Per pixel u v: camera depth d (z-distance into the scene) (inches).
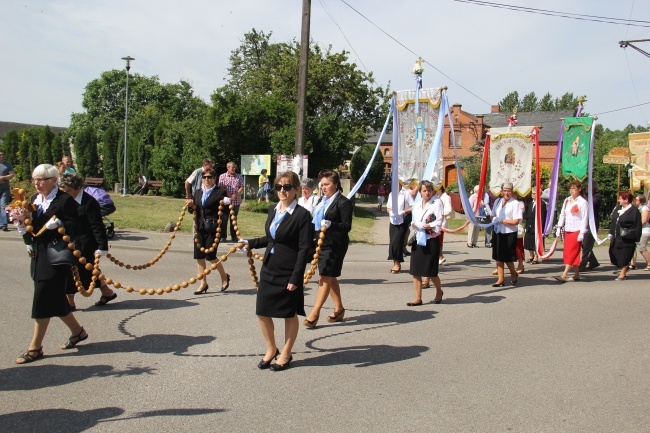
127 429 153.2
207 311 283.7
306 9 547.8
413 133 399.5
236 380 192.9
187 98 2246.6
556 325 280.1
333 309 305.4
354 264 478.9
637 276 451.8
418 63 389.7
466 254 567.8
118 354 215.5
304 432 154.3
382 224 896.3
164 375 195.0
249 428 155.9
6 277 337.7
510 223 376.2
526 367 214.2
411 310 306.8
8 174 516.7
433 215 311.4
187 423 157.9
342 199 272.4
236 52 1863.9
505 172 449.1
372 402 176.6
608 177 968.3
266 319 206.1
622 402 181.6
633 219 426.0
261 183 947.3
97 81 2208.4
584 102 452.8
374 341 245.0
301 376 198.7
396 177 408.8
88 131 1561.3
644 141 787.4
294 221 201.3
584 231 406.6
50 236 204.8
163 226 588.1
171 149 1068.5
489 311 307.7
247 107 1015.0
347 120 1416.1
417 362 217.2
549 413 171.5
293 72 1352.1
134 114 2068.2
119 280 348.8
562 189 831.1
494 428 159.9
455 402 178.2
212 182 322.7
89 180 941.8
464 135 1763.0
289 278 200.2
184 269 396.8
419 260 314.3
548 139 1726.1
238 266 425.4
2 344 220.8
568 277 438.0
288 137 993.5
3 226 518.0
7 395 174.4
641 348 242.8
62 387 181.6
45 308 203.9
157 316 272.2
